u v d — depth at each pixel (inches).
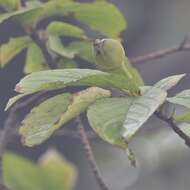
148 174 173.6
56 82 61.1
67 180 67.9
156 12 230.4
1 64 77.6
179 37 223.5
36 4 75.4
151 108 60.1
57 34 75.1
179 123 65.2
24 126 63.2
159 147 146.3
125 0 233.5
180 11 225.6
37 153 196.5
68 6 74.2
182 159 151.1
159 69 219.9
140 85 65.0
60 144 213.5
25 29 76.0
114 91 64.6
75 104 62.4
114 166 195.9
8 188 68.2
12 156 67.6
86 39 75.0
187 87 210.2
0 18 73.7
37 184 67.6
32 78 61.4
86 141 76.4
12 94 189.2
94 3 74.5
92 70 62.0
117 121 60.0
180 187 171.2
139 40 231.3
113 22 75.8
